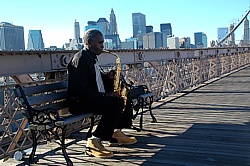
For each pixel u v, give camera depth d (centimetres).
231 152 283
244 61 1580
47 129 253
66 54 372
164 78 649
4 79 293
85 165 267
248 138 326
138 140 332
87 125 404
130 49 526
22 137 315
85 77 284
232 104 539
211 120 419
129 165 262
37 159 286
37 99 276
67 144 332
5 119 292
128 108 324
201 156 276
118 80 325
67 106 311
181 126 389
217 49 1076
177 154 284
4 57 291
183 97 646
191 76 817
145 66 582
